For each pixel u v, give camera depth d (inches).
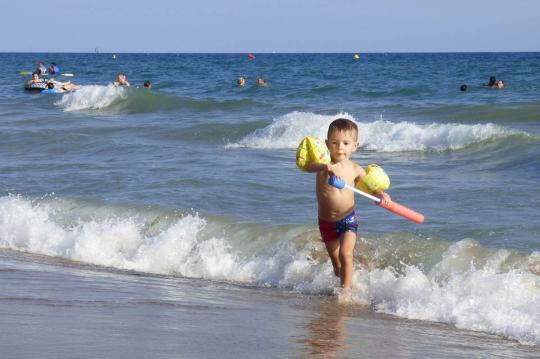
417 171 834.2
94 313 348.2
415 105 1565.0
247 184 721.0
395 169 858.1
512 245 486.9
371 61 6707.7
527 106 1304.1
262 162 892.6
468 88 2144.4
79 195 694.5
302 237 498.3
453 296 399.5
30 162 911.0
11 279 434.9
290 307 399.5
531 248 478.6
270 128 1173.1
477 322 367.9
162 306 377.4
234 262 496.4
